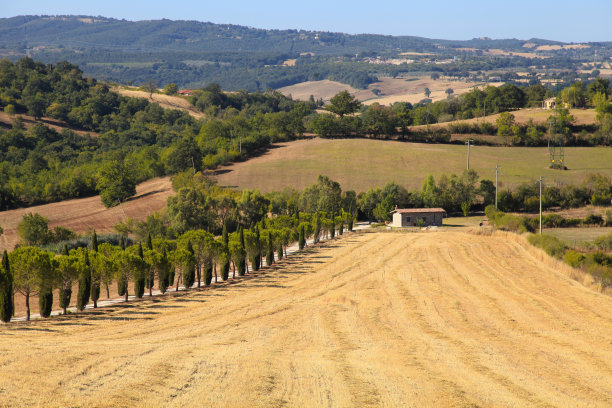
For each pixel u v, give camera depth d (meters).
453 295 62.91
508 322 50.00
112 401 25.86
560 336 44.88
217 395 27.50
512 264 83.62
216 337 44.00
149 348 37.78
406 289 67.12
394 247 103.31
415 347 40.62
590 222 119.00
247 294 67.19
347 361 35.69
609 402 29.30
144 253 69.56
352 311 55.41
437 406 27.45
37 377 28.92
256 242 86.88
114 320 52.84
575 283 69.38
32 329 48.50
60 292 58.84
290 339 43.28
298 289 69.75
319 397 27.92
